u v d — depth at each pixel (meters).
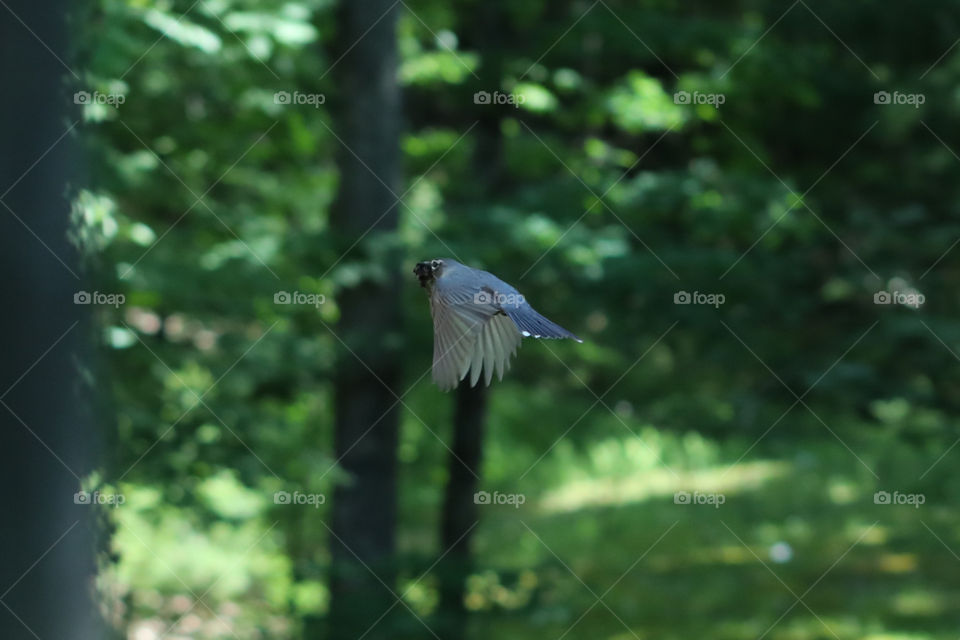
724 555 21.33
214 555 16.83
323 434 15.31
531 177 15.15
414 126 17.12
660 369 15.48
